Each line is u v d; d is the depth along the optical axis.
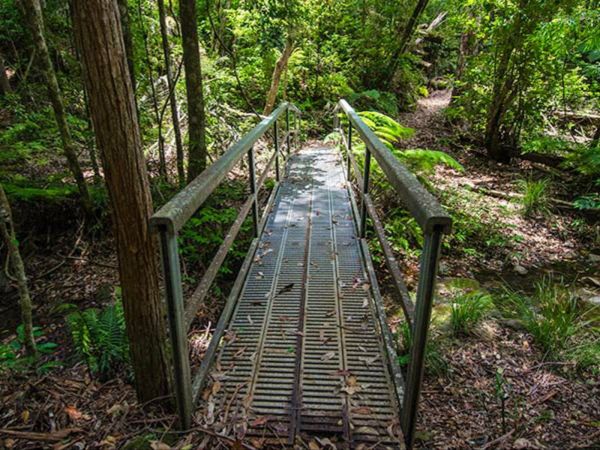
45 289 4.23
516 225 5.82
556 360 2.92
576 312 3.76
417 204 1.53
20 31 7.07
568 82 7.30
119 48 1.63
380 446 1.82
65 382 2.48
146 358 2.03
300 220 4.42
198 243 4.53
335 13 10.78
